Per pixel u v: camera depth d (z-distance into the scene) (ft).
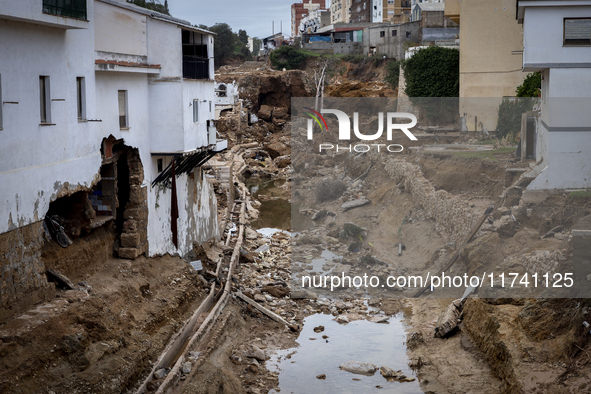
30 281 39.40
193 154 65.77
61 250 46.11
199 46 70.18
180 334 51.75
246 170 181.06
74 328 39.22
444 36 211.00
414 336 59.21
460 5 112.78
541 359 42.96
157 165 62.54
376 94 211.41
